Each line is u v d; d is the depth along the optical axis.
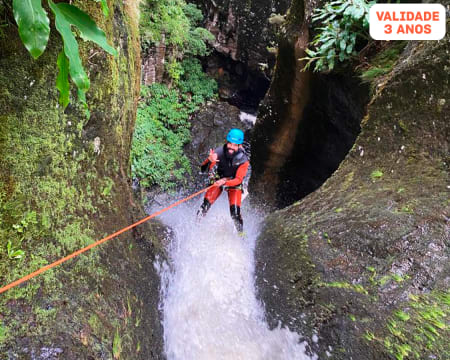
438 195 2.77
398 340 2.12
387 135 3.58
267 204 7.52
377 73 4.39
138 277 2.62
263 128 7.22
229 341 2.96
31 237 1.78
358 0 4.52
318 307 2.69
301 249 3.19
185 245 4.13
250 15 12.89
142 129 10.32
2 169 1.71
